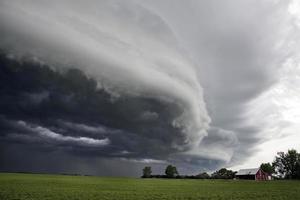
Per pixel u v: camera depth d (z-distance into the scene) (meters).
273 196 40.19
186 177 168.38
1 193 36.50
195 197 39.16
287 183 85.31
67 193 40.84
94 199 33.81
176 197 38.94
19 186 51.94
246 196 40.69
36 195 36.16
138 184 76.62
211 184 81.19
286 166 155.88
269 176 142.50
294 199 35.72
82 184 67.81
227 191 51.16
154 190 52.81
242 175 145.25
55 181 77.31
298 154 155.12
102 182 81.81
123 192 46.03
